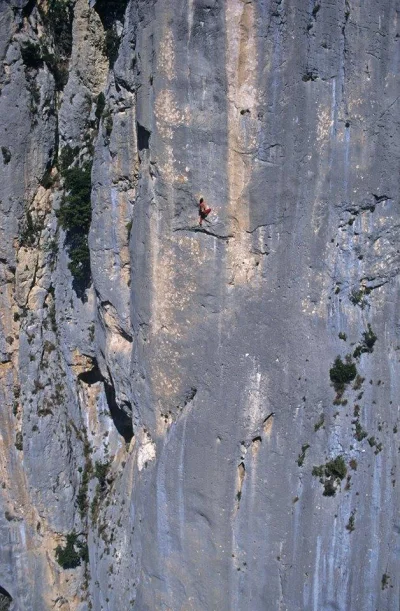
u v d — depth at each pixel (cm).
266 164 3747
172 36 3678
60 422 5066
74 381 5056
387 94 3806
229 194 3812
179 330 4050
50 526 5147
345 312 4022
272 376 3947
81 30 4581
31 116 4681
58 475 5091
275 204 3794
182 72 3709
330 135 3775
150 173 3956
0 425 5038
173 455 4188
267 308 3897
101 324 4662
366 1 3669
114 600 4803
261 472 4034
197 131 3766
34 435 5025
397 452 4159
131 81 4044
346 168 3834
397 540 4209
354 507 4109
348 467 4078
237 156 3756
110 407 5109
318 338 3959
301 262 3878
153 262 4038
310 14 3606
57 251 4878
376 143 3847
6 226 4784
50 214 4856
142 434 4369
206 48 3650
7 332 4950
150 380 4197
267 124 3694
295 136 3722
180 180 3859
